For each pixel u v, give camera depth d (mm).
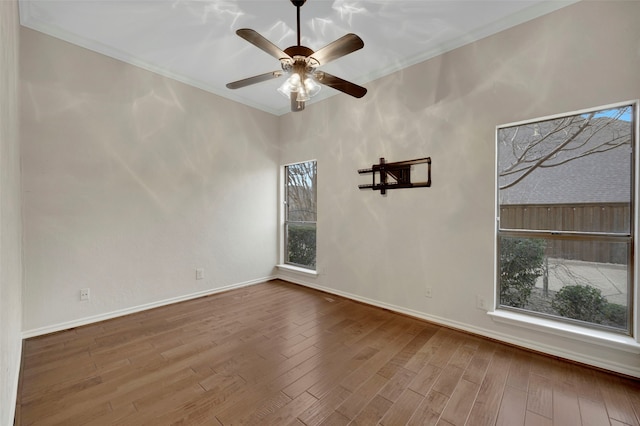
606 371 2045
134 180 3131
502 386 1909
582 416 1645
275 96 4090
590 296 2209
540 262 2420
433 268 2916
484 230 2590
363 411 1686
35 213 2541
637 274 1979
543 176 2379
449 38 2703
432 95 2893
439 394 1832
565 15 2172
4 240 1255
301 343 2494
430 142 2916
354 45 1812
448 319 2818
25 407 1680
